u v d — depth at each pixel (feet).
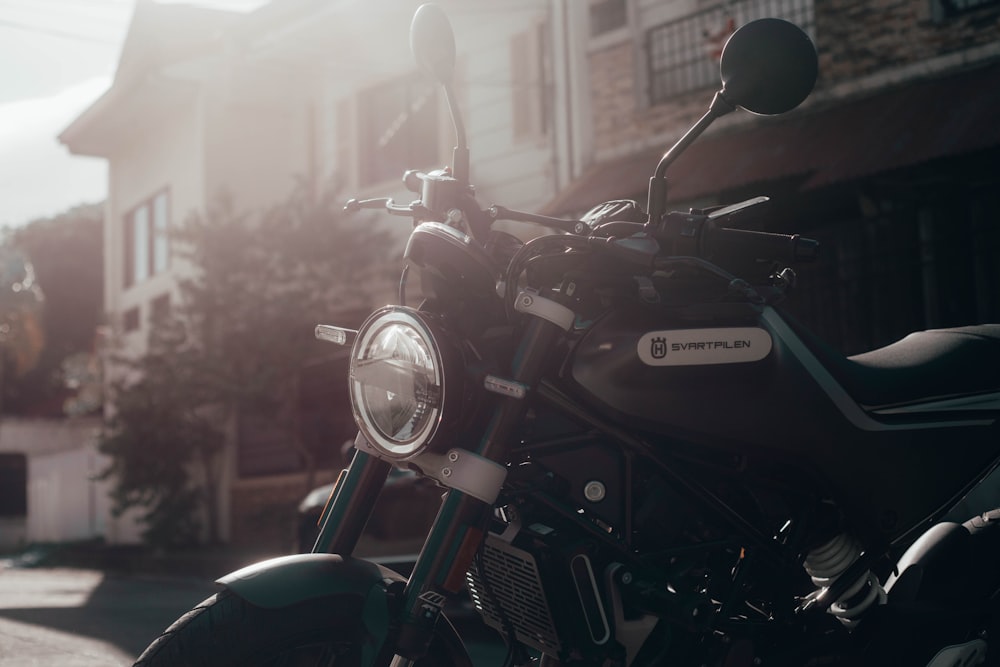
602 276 7.45
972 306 29.96
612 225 7.58
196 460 57.77
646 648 7.61
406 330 7.14
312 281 50.19
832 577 8.33
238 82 57.26
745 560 7.93
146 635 22.06
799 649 8.04
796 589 8.26
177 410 51.83
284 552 46.06
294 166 60.03
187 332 50.62
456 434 7.18
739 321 7.81
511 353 7.52
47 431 92.79
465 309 7.68
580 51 41.55
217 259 49.70
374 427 7.26
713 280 7.73
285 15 48.03
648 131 39.14
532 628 7.57
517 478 7.54
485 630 21.50
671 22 38.42
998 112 27.22
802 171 29.84
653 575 7.50
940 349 8.92
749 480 7.97
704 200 34.45
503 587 7.67
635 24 39.70
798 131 32.83
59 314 125.49
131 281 71.92
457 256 7.40
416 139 50.19
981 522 8.89
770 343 7.84
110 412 67.31
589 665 7.35
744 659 7.76
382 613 6.88
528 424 7.55
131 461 53.78
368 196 52.06
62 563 62.69
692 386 7.63
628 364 7.47
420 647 6.83
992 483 13.07
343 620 6.89
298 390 49.85
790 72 7.14
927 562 8.41
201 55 54.70
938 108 29.25
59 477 85.25
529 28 44.24
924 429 8.35
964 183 29.78
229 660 6.58
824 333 32.96
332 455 50.96
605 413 7.51
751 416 7.77
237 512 56.18
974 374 8.76
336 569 7.06
